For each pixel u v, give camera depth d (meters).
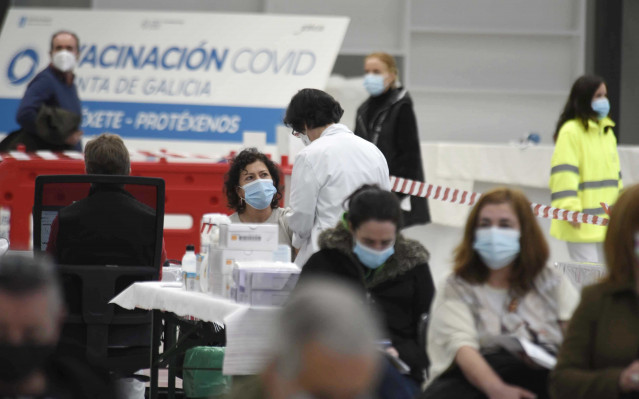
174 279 15.06
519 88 37.00
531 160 25.52
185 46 31.36
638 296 9.30
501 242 10.36
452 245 26.02
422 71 36.84
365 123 22.06
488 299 10.61
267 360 4.96
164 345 15.58
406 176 21.73
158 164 22.55
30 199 22.14
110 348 14.02
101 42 31.30
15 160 22.09
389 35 37.09
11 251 15.42
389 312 11.59
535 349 10.08
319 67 31.03
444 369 10.37
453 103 36.75
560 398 9.41
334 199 14.48
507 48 37.00
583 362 9.42
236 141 30.55
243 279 11.80
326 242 11.57
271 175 16.34
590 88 19.86
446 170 26.09
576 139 19.92
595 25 36.72
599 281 9.61
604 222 19.05
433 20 36.97
